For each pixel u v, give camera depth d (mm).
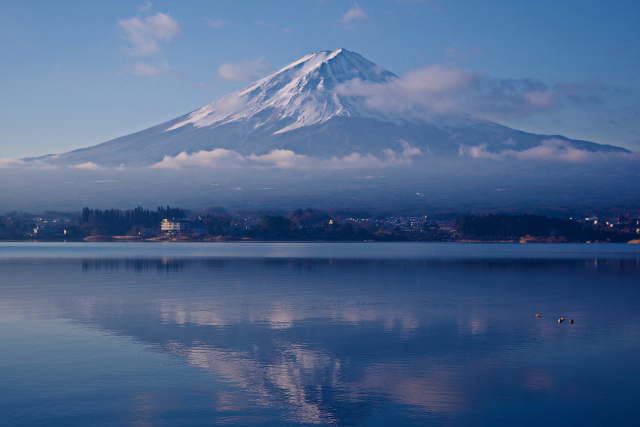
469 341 44750
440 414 29469
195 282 90188
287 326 50406
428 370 36688
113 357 39281
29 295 71688
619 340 45375
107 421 28359
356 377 35219
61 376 35031
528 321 53562
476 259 169000
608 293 76375
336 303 64938
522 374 35938
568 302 66875
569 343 44219
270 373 35906
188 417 28906
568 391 32812
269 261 153125
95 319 53594
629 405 30734
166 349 41594
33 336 45781
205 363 38000
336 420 28656
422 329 49375
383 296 71562
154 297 69875
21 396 31594
